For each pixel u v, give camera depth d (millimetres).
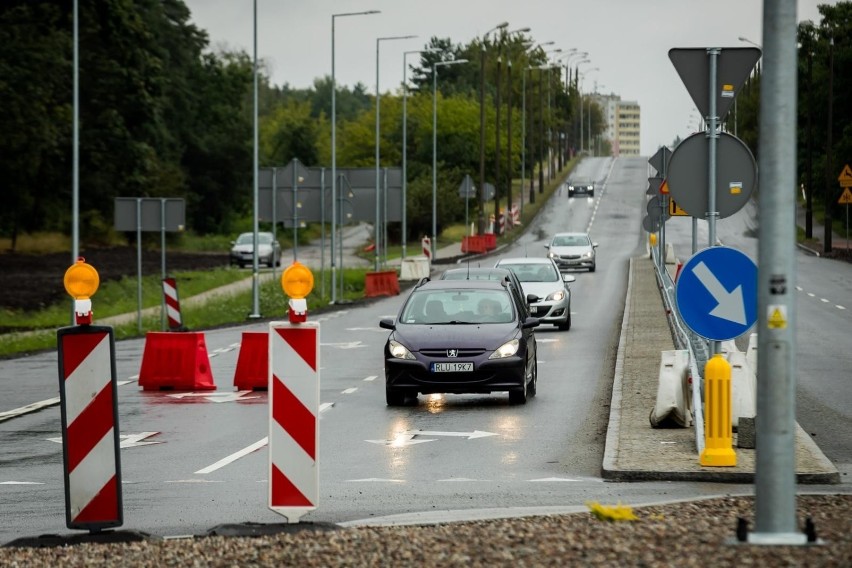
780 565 15234
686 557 15828
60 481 28531
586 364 53594
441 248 192375
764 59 17266
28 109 158375
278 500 20188
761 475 17109
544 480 27156
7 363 59562
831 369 50500
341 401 42844
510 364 40719
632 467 27219
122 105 189500
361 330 73750
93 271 20031
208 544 18484
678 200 28984
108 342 19969
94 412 19984
